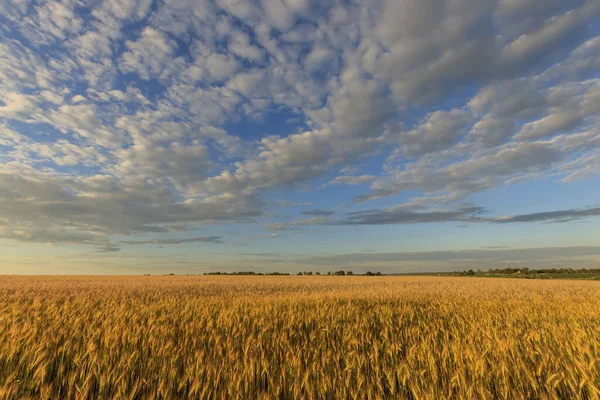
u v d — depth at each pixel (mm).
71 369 5176
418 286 26109
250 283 27453
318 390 4340
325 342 6930
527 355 5434
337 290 20969
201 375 4551
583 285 28328
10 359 5219
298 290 20734
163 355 5328
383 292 19000
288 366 4887
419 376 4551
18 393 4520
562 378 4383
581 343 5941
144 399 4383
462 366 4645
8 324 7121
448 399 3996
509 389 4352
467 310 11055
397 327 8383
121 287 20281
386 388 4703
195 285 23391
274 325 7934
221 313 8938
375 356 5215
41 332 6637
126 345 5918
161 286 21656
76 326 7133
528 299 15555
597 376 4418
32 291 16859
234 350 6000
